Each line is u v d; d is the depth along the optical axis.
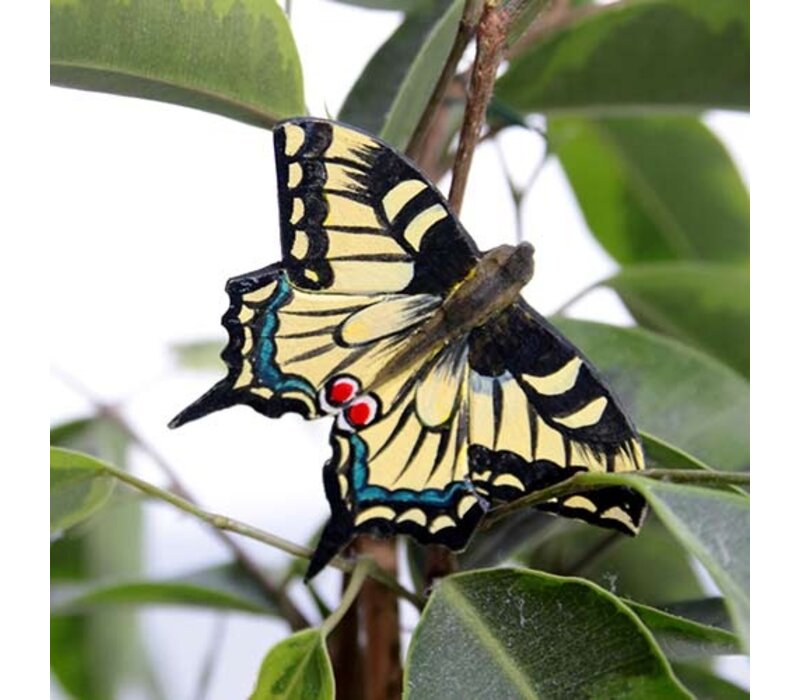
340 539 0.30
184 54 0.33
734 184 0.49
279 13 0.34
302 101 0.35
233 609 0.42
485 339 0.30
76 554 0.48
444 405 0.30
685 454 0.32
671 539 0.40
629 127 0.48
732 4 0.40
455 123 0.40
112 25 0.32
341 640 0.38
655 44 0.41
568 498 0.30
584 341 0.39
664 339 0.39
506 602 0.31
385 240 0.30
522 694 0.30
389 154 0.30
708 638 0.31
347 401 0.30
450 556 0.34
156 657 0.62
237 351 0.30
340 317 0.30
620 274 0.42
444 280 0.30
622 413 0.30
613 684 0.29
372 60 0.37
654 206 0.51
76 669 0.50
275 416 0.30
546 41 0.41
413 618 0.44
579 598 0.30
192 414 0.30
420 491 0.30
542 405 0.30
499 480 0.30
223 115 0.35
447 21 0.34
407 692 0.30
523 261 0.30
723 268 0.42
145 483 0.33
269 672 0.31
